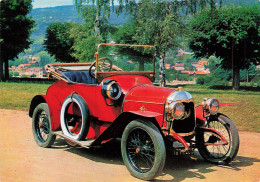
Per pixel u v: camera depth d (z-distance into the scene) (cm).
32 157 500
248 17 2783
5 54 3569
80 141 497
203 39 2955
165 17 1889
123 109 481
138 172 417
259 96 1656
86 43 2202
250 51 2961
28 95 1410
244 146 614
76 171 438
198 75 8431
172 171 455
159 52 1866
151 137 401
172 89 464
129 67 543
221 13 2847
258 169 468
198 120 512
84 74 613
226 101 1324
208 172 452
